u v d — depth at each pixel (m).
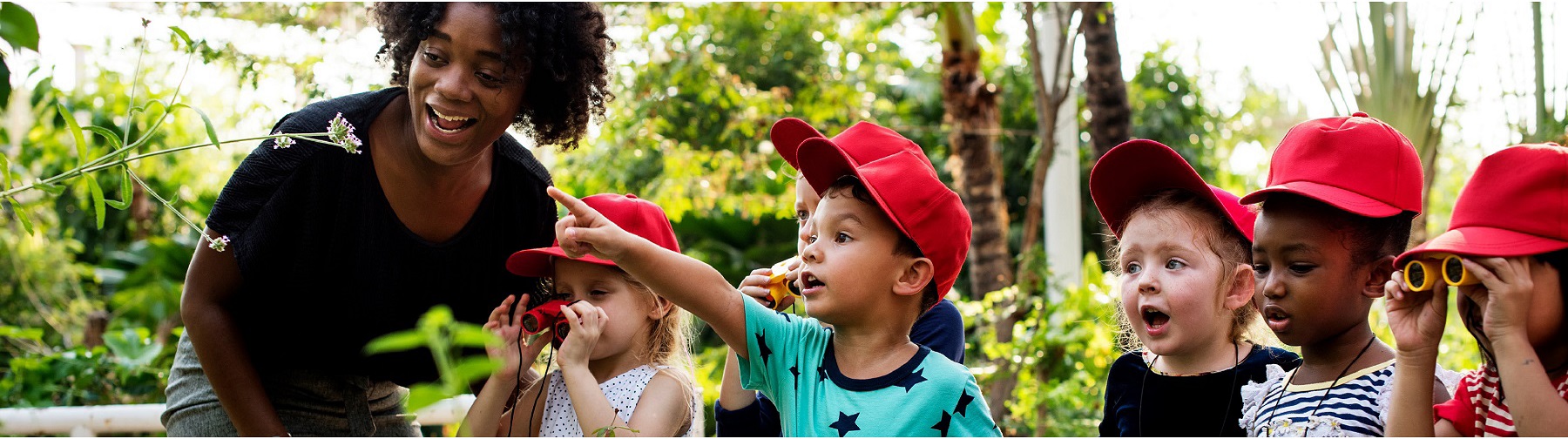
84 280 8.35
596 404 2.13
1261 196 1.92
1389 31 7.07
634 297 2.37
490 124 2.13
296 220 2.22
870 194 1.92
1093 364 4.63
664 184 6.73
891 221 1.94
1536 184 1.56
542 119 2.38
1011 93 8.88
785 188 6.93
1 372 5.10
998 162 5.65
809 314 1.94
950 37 5.50
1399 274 1.63
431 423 3.16
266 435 2.25
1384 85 7.02
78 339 7.27
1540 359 1.61
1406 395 1.59
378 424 2.64
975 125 5.42
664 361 2.45
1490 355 1.65
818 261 1.94
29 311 7.27
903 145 2.33
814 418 1.92
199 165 8.66
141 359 4.38
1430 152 6.93
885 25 6.84
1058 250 6.29
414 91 2.11
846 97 7.26
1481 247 1.53
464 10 2.06
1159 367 2.20
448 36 2.05
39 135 6.87
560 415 2.38
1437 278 1.57
